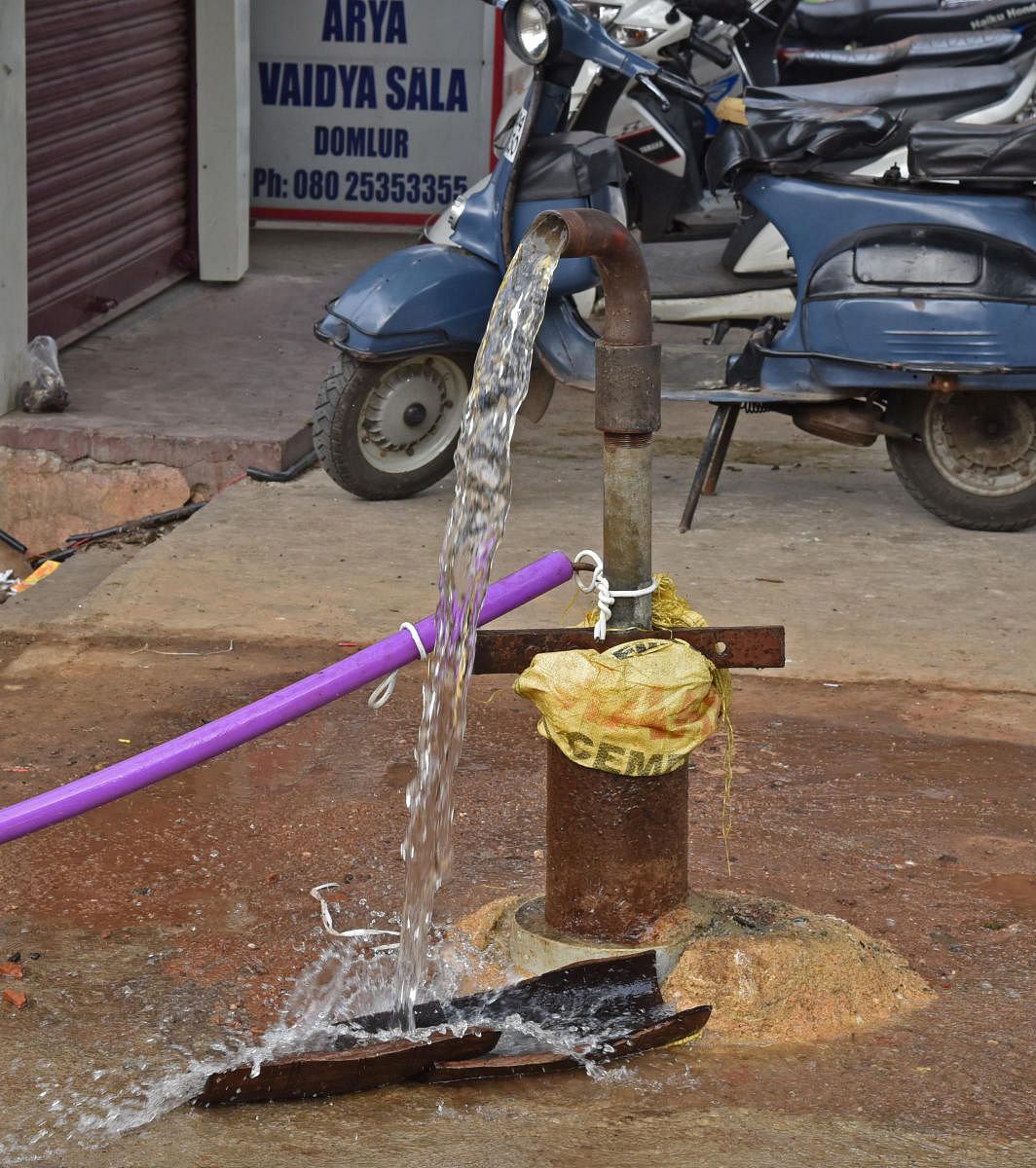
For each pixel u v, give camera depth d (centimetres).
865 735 427
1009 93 854
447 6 1324
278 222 1384
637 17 762
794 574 564
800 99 601
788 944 283
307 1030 274
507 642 270
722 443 634
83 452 747
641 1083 258
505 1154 238
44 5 912
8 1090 254
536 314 259
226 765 401
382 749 414
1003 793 389
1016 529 615
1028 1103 254
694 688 267
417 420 651
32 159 909
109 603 531
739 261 788
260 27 1343
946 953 306
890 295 575
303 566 574
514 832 363
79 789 254
